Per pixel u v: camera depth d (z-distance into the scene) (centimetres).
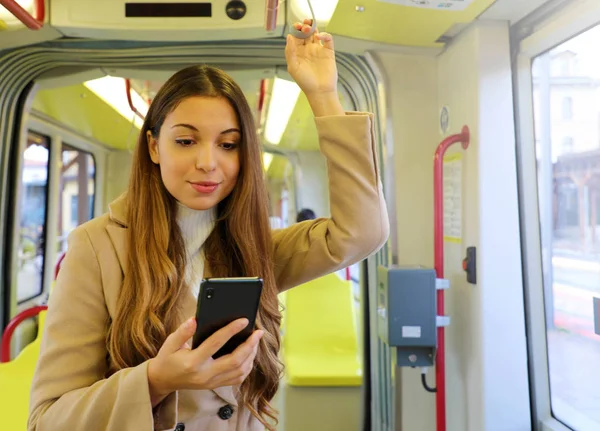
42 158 480
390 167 273
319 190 662
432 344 230
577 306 205
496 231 224
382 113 273
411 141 274
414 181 274
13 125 325
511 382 223
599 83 187
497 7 206
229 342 88
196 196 102
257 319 110
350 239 113
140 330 96
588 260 196
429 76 275
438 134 274
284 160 833
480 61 224
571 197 207
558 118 214
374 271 318
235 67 308
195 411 104
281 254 124
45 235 486
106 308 102
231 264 114
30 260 450
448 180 261
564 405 218
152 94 454
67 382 94
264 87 372
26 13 193
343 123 113
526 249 229
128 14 241
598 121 187
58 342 96
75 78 316
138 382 83
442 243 232
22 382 244
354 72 300
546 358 229
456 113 248
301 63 118
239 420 112
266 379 112
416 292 231
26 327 394
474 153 226
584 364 201
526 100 228
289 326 381
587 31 194
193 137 101
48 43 276
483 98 224
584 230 198
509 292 224
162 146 102
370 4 207
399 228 273
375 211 115
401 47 263
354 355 371
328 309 387
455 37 248
